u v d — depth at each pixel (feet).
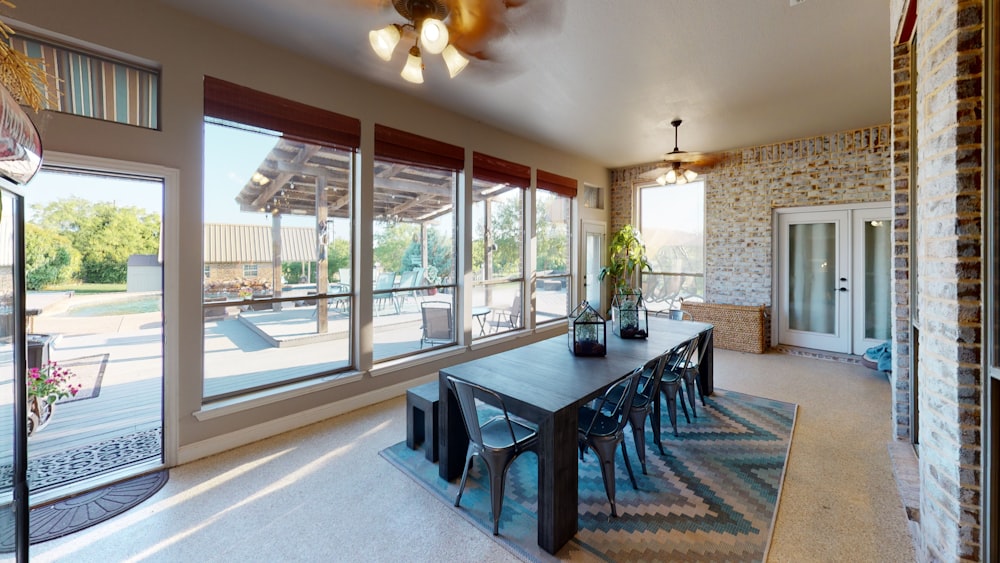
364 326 11.78
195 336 8.73
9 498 4.18
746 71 10.82
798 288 18.47
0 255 3.96
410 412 9.32
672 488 7.75
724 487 7.78
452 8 8.06
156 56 8.02
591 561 5.92
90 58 7.54
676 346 10.02
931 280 5.16
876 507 7.14
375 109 11.71
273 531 6.57
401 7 8.01
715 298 19.94
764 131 16.22
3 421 4.10
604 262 22.99
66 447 9.24
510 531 6.61
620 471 8.44
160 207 8.40
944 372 4.89
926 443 5.34
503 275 17.21
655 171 21.70
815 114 14.23
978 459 4.58
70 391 11.39
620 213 22.90
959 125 4.60
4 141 3.35
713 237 19.94
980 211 4.52
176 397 8.45
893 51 8.34
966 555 4.64
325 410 10.91
